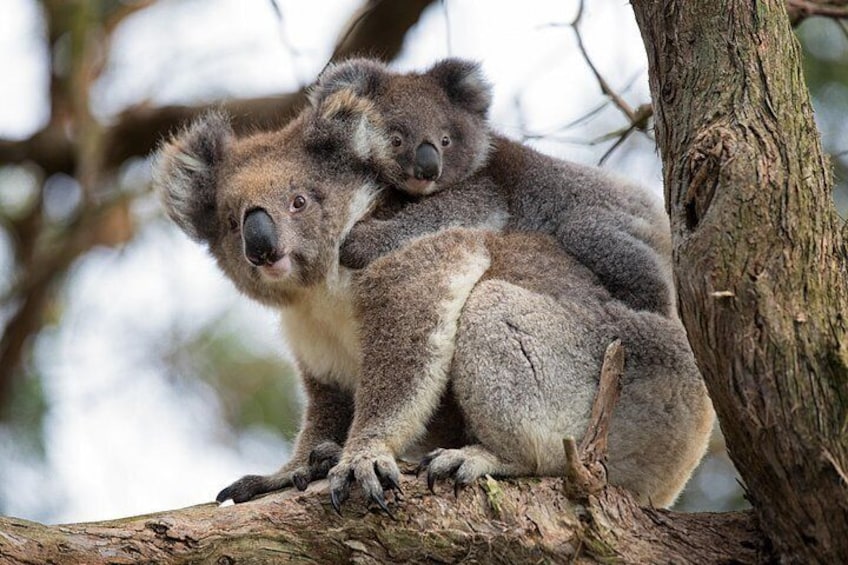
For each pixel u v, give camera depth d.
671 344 10.37
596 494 9.05
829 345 7.77
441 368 10.14
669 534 9.01
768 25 8.61
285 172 11.41
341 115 11.77
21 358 18.36
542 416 9.85
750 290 7.84
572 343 10.17
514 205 12.48
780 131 8.23
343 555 9.01
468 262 10.66
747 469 8.23
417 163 12.41
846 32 13.35
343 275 11.05
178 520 8.80
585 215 11.82
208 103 18.55
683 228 8.23
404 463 9.71
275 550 8.89
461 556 8.98
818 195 8.13
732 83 8.44
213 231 11.97
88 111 18.16
